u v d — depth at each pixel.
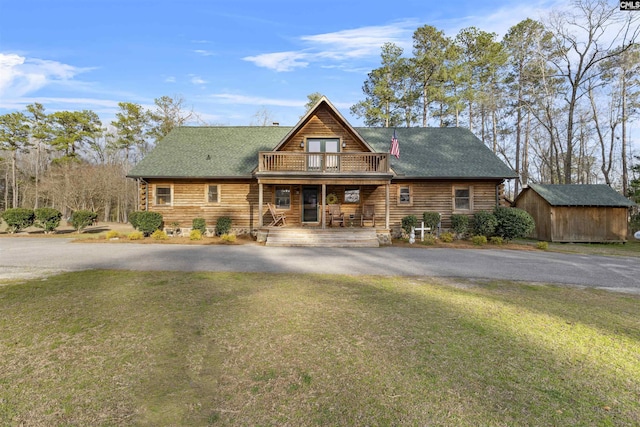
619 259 11.86
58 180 32.19
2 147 43.12
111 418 2.76
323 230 15.30
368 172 15.63
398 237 17.81
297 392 3.16
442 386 3.29
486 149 19.50
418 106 32.38
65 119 43.75
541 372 3.62
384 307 5.80
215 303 5.92
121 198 38.34
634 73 25.17
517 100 30.06
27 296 6.23
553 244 17.48
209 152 18.86
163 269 8.92
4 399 3.01
